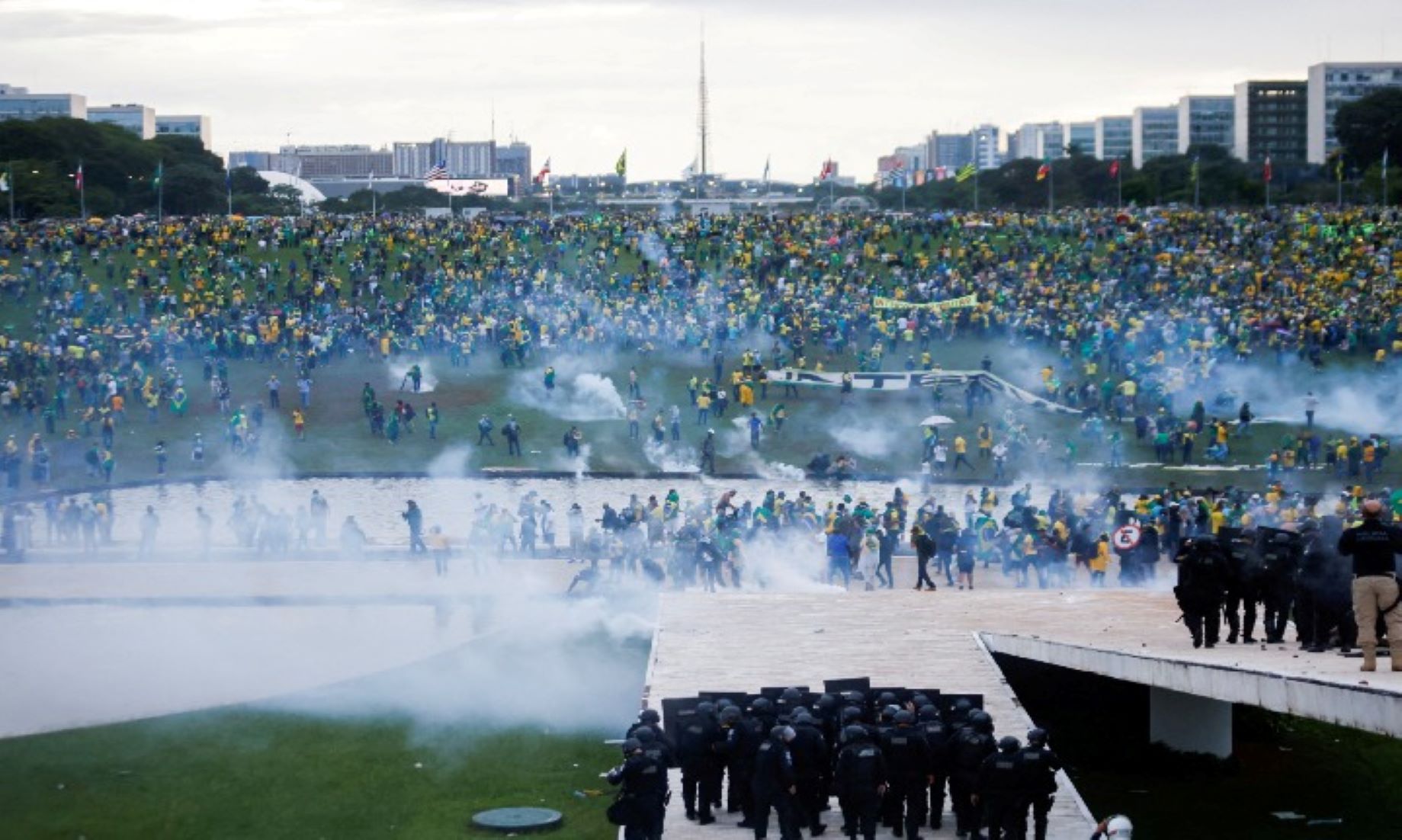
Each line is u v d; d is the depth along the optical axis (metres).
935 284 157.12
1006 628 61.47
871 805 38.84
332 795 49.91
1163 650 50.84
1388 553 42.19
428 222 193.00
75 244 174.12
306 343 142.25
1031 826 40.41
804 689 43.66
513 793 50.38
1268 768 56.09
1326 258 167.25
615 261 172.62
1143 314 142.38
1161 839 48.41
